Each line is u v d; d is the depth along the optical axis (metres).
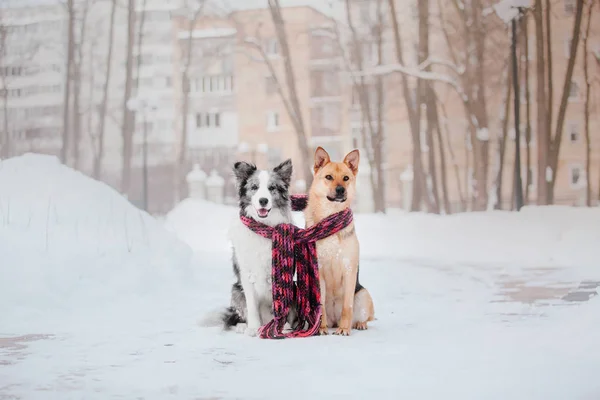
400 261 16.42
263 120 58.25
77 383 4.72
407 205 54.31
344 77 44.00
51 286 8.30
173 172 60.50
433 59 35.28
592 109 51.59
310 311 6.77
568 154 52.81
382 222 23.95
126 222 10.34
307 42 56.25
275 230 6.75
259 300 7.00
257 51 57.22
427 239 20.69
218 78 59.06
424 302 9.23
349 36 49.94
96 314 8.05
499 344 5.96
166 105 61.19
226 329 7.17
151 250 10.21
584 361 5.17
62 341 6.40
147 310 8.38
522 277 12.45
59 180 10.16
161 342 6.35
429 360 5.34
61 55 55.78
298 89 56.72
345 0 47.56
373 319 7.34
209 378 4.84
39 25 59.84
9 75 61.28
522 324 7.10
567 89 32.31
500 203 37.62
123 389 4.54
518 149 22.56
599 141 52.44
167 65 62.28
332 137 56.72
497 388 4.39
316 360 5.42
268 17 56.53
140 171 61.28
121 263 9.38
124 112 48.47
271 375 4.91
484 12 36.62
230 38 57.97
